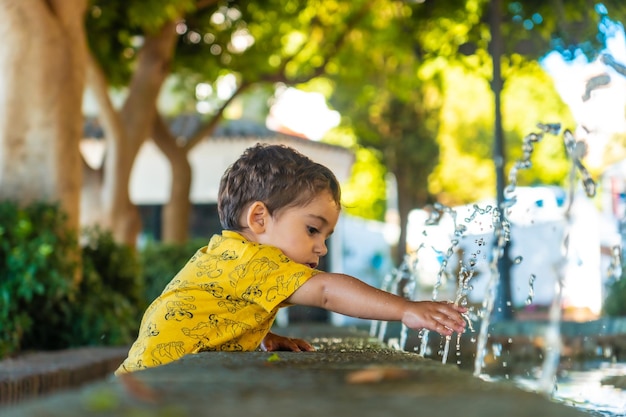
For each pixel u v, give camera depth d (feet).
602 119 29.32
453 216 13.76
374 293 7.39
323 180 8.20
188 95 51.34
